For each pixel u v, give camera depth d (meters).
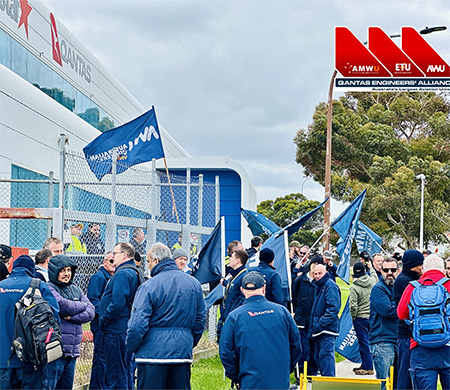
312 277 11.17
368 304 11.80
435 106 63.38
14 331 6.85
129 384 8.38
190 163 24.84
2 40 22.70
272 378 6.07
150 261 7.29
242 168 24.69
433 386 7.55
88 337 10.59
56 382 7.46
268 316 6.22
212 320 14.92
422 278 7.77
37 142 22.92
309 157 58.88
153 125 14.63
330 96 23.80
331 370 9.94
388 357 8.93
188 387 7.15
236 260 9.34
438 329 7.49
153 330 6.93
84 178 18.20
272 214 86.31
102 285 8.88
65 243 11.37
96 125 37.19
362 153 58.16
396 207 55.62
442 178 58.06
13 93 20.91
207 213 21.03
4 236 19.08
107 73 39.75
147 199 17.16
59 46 29.66
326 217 23.02
